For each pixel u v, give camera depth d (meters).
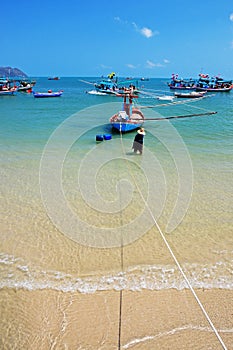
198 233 7.18
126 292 5.24
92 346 4.26
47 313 4.79
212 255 6.32
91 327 4.54
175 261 6.10
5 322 4.61
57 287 5.35
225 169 11.90
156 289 5.32
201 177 10.94
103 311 4.82
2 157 13.41
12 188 9.73
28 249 6.46
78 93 64.81
